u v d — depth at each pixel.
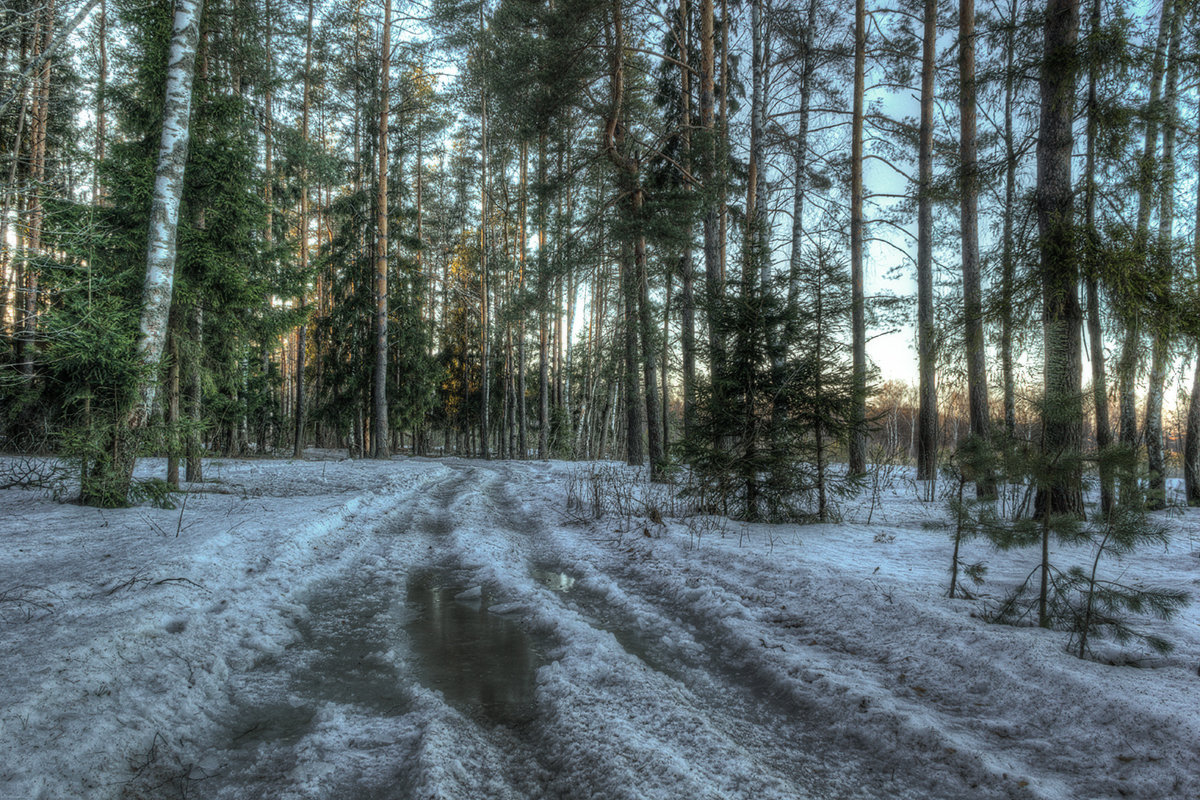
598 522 9.43
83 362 7.77
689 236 14.21
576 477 16.03
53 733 2.44
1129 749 2.57
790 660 3.76
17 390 10.92
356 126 27.22
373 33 24.44
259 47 13.05
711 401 8.86
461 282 37.50
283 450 29.47
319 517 8.13
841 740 2.89
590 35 14.15
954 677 3.43
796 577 5.47
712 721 3.07
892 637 4.07
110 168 9.58
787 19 16.61
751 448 8.66
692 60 17.02
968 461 4.66
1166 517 9.04
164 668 3.27
